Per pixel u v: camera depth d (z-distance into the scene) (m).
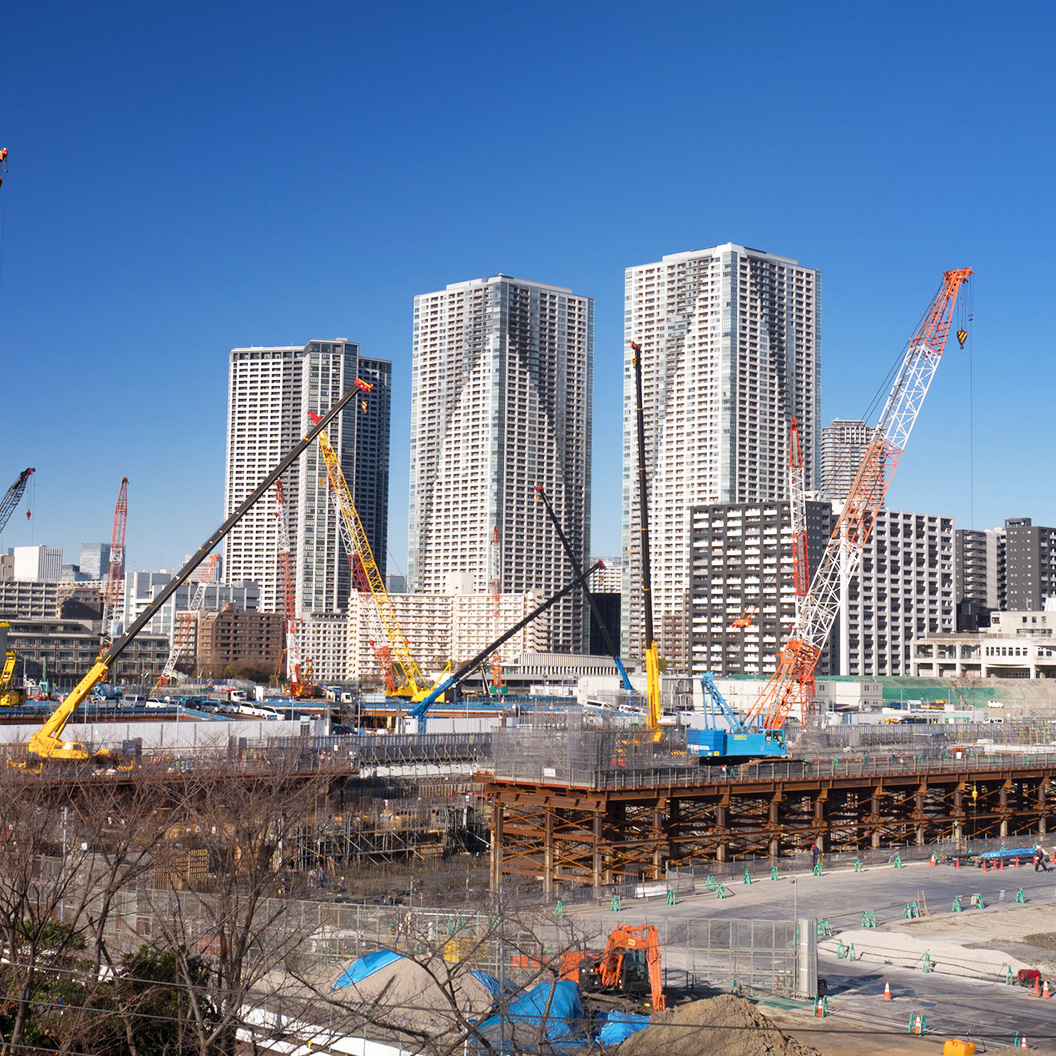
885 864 118.19
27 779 90.19
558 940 61.22
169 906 60.81
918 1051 59.56
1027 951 81.19
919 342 182.50
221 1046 45.22
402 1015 51.81
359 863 126.69
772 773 132.00
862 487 190.00
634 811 125.50
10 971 50.78
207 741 135.75
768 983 70.19
